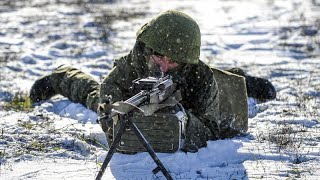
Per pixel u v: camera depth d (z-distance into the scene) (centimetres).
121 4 3634
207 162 764
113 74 842
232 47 2173
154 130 757
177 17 784
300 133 916
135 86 655
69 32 2406
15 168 730
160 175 710
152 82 652
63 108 1118
